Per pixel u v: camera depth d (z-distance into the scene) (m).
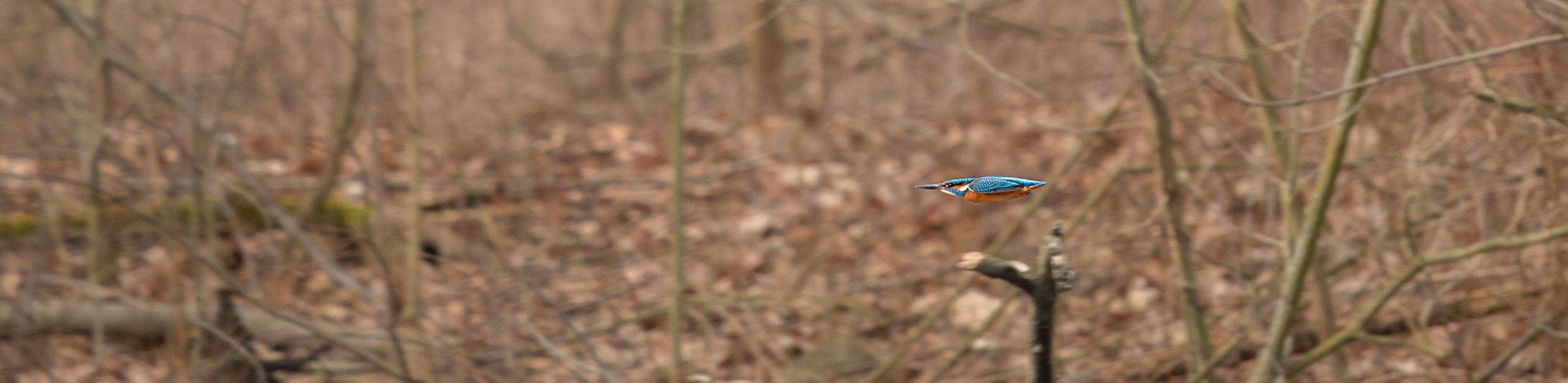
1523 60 7.73
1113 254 11.41
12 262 11.71
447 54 16.02
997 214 14.71
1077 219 9.78
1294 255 7.86
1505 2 7.54
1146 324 10.15
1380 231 9.08
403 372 9.18
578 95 22.36
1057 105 17.58
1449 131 8.05
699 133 20.03
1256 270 11.16
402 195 14.13
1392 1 8.22
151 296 11.38
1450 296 10.27
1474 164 8.73
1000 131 17.06
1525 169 8.94
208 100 13.61
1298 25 10.72
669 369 11.07
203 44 13.34
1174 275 10.16
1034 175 15.44
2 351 10.05
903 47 19.56
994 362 11.28
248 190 12.35
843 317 12.29
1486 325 9.25
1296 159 8.15
